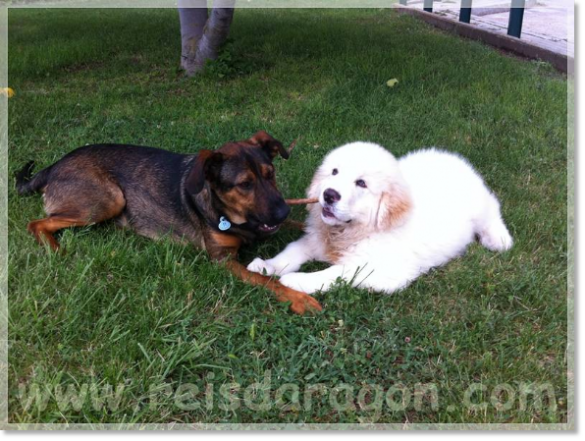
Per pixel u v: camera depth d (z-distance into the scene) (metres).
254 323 1.15
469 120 2.26
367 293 1.28
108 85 2.78
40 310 1.14
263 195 1.29
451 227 1.39
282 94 2.58
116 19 4.76
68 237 1.39
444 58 3.08
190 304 1.20
